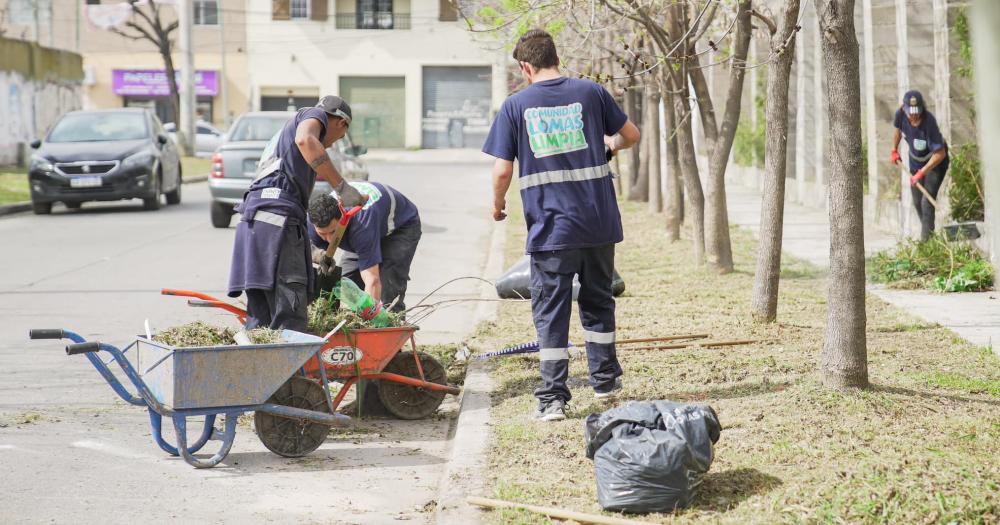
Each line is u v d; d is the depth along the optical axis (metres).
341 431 7.43
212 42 64.06
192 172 38.09
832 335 7.09
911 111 14.41
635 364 8.48
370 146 65.62
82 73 42.38
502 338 10.06
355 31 64.62
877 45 18.84
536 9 10.00
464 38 64.62
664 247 16.64
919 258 13.38
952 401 7.02
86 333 10.68
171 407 6.18
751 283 12.91
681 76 13.59
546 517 5.17
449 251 17.58
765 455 5.88
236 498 5.87
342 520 5.53
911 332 9.86
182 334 6.76
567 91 7.00
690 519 5.07
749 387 7.58
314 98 65.19
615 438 5.29
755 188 30.08
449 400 8.44
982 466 5.42
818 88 23.14
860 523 4.83
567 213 6.87
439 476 6.38
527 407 7.35
